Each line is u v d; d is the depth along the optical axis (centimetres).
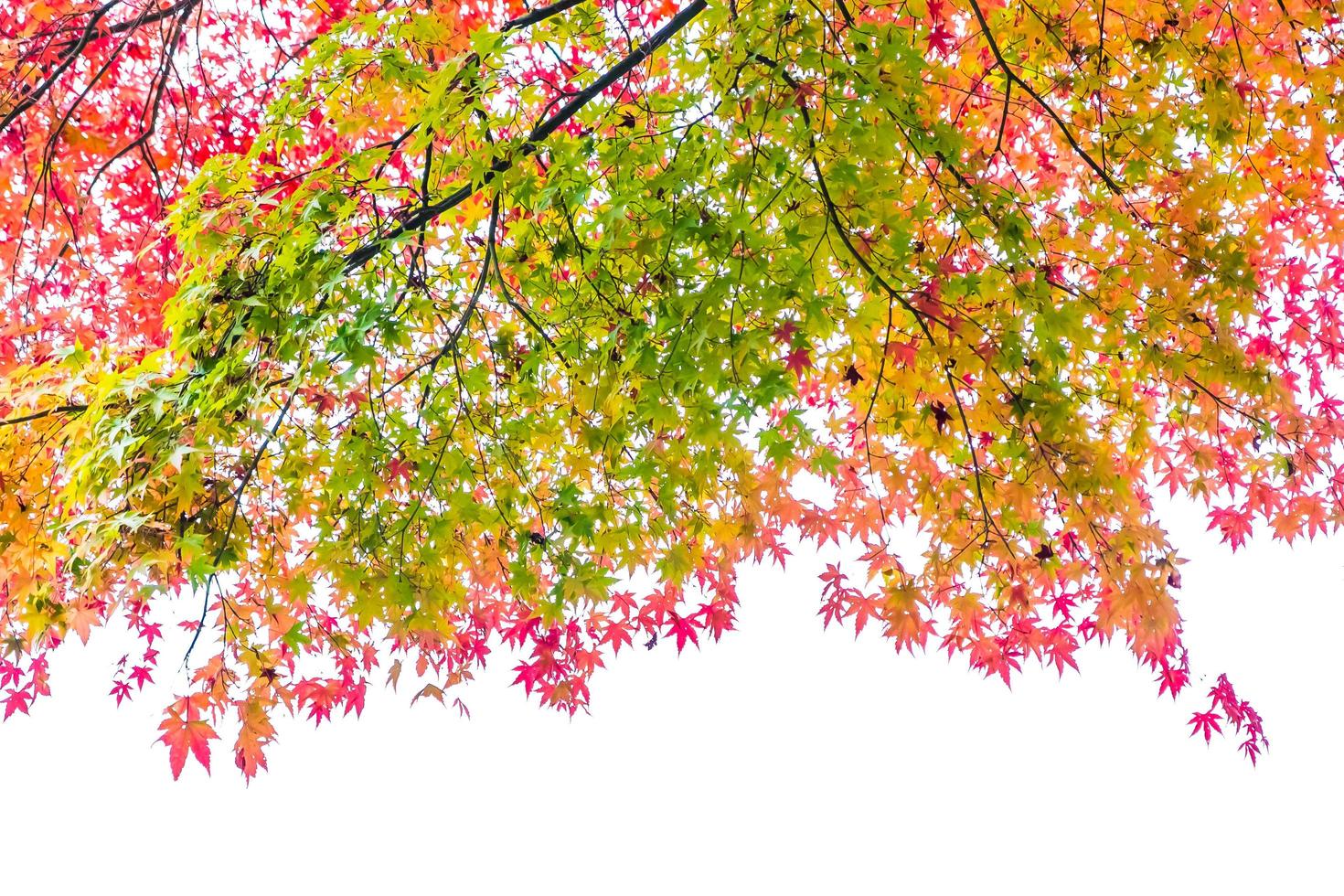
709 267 359
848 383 390
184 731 355
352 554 370
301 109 363
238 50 575
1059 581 399
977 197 332
